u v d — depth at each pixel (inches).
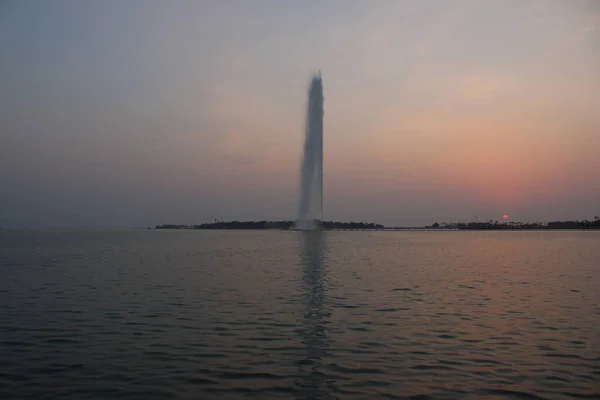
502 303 939.3
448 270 1621.6
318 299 983.6
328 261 2036.2
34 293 1060.5
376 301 960.3
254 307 890.1
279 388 471.8
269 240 4923.7
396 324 748.0
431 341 644.7
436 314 827.4
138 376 504.4
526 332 695.7
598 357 572.1
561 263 1939.0
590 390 468.8
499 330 708.0
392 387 475.2
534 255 2497.5
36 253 2625.5
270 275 1445.6
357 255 2465.6
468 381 492.1
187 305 908.6
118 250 2955.2
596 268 1706.4
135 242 4377.5
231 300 968.3
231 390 466.3
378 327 727.1
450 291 1101.7
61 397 449.7
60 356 572.1
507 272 1552.7
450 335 678.5
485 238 6156.5
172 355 577.0
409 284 1229.1
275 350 600.1
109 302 941.2
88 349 601.6
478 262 1993.1
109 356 573.0
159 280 1310.3
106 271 1573.6
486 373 516.1
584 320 778.8
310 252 2736.2
